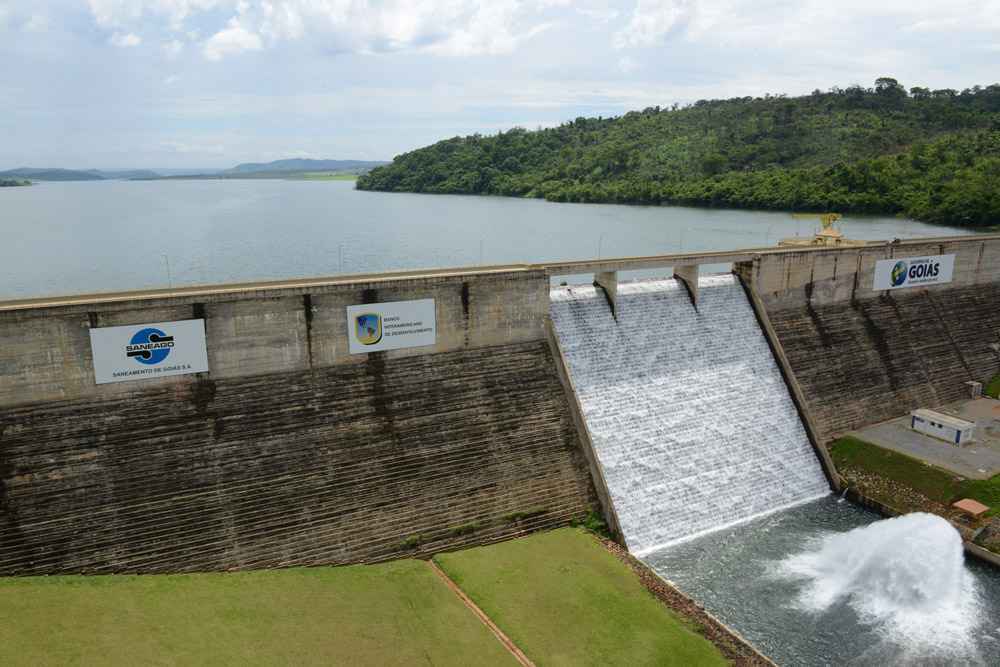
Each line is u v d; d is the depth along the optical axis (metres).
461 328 45.38
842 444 54.22
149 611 31.16
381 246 125.12
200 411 37.75
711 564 41.62
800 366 58.22
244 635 30.50
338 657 29.97
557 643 32.47
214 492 36.34
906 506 47.50
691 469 48.06
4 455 33.47
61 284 93.62
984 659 34.06
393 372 43.22
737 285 59.16
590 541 41.16
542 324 48.47
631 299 53.72
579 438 45.62
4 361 33.66
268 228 159.25
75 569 32.84
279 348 39.94
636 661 31.75
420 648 31.17
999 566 41.38
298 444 39.03
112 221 180.75
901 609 37.66
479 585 36.12
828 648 34.62
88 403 35.72
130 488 35.00
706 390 52.59
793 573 40.78
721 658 32.47
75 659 27.69
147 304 36.19
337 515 38.03
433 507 40.16
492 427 43.94
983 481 47.50
